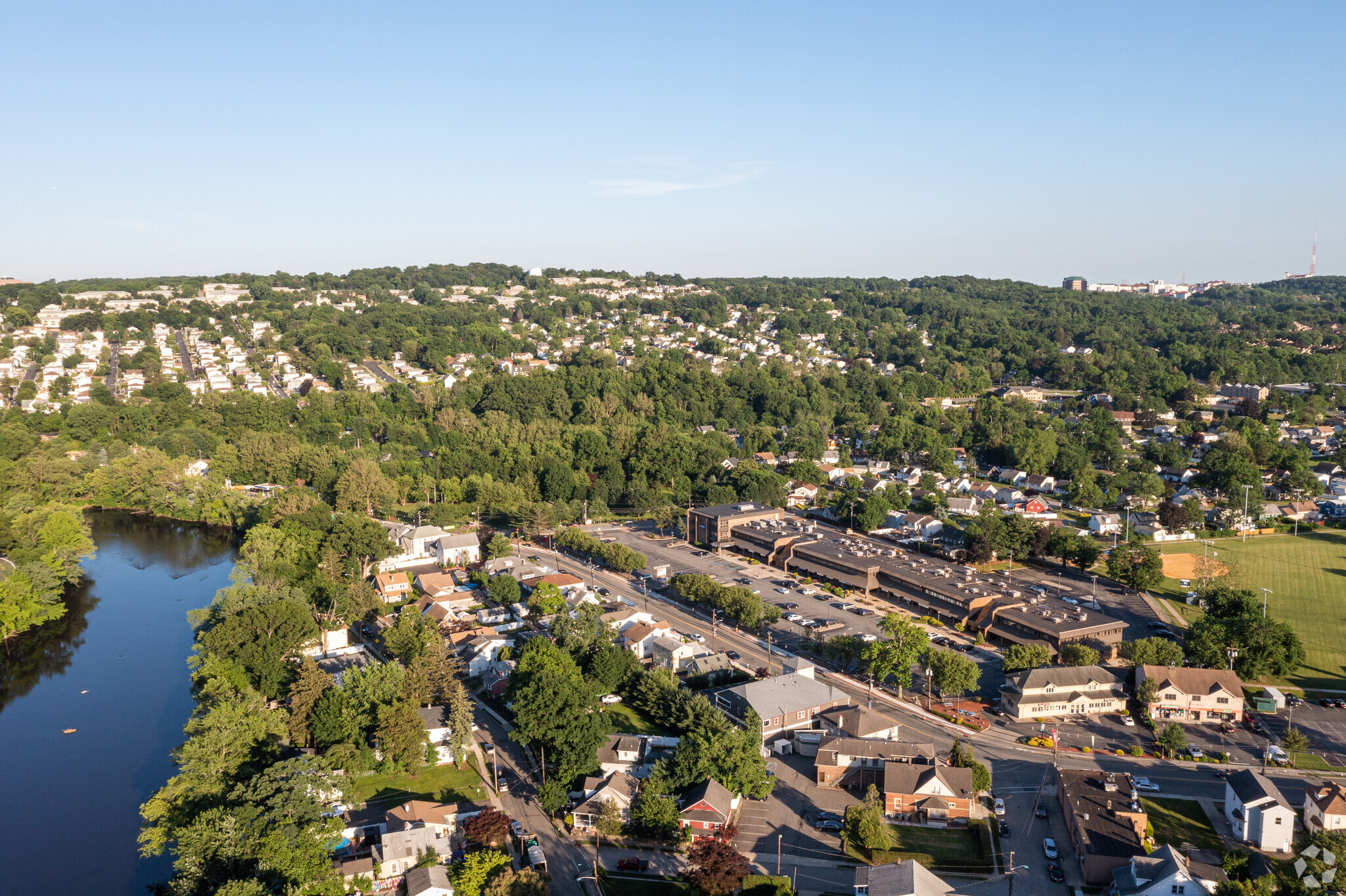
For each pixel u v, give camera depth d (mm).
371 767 123688
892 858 103125
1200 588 193000
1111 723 138500
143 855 107188
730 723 126500
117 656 175875
